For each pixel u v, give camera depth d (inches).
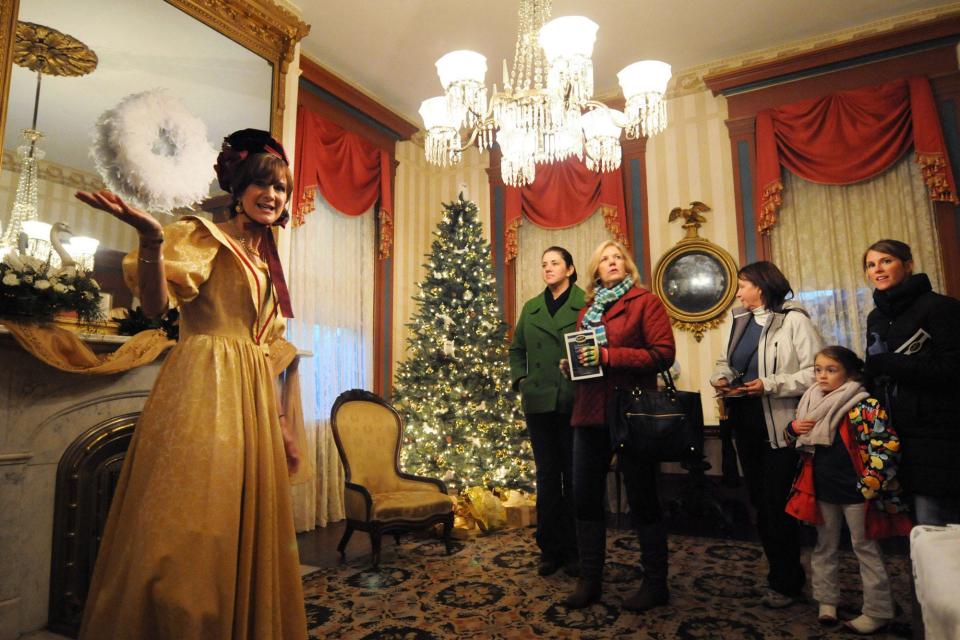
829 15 186.5
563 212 229.5
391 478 155.6
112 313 114.1
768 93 205.0
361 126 222.4
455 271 206.4
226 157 57.1
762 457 101.7
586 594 99.3
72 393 103.3
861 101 187.5
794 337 99.2
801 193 197.9
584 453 100.3
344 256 210.1
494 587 112.9
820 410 90.4
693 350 207.0
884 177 186.2
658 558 98.6
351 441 149.6
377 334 222.7
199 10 137.9
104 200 41.9
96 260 112.9
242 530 46.6
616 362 93.9
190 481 44.5
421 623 94.5
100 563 46.5
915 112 179.0
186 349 49.3
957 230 174.2
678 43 200.4
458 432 189.3
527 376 122.0
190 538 43.1
